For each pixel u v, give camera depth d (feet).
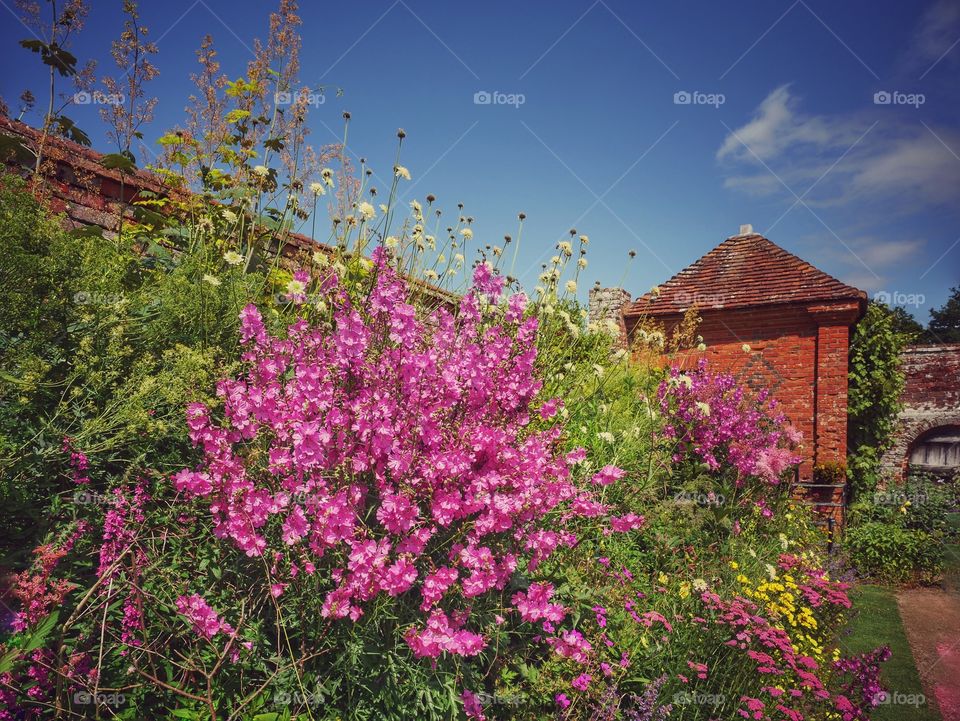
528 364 10.94
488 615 9.59
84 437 7.97
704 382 24.85
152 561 7.67
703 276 43.80
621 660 11.01
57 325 8.71
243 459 8.35
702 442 22.88
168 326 10.10
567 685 9.83
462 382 10.19
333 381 8.86
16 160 12.28
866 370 40.75
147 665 7.18
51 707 6.32
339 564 8.19
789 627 15.25
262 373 8.61
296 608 8.14
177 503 8.49
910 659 17.12
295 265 15.42
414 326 9.36
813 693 12.42
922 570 29.12
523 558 11.02
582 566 13.04
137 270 11.30
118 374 8.77
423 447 9.10
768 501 25.17
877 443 40.52
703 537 18.75
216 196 14.42
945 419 42.83
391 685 8.00
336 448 8.51
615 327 18.12
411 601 8.90
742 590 15.55
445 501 8.77
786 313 38.86
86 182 13.33
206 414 8.22
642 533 16.90
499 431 9.75
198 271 11.51
